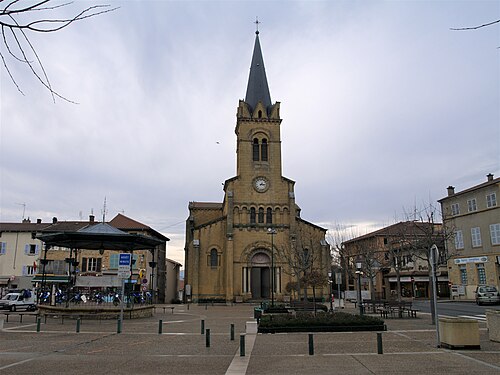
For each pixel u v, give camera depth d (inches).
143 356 544.4
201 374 434.3
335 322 789.9
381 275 2770.7
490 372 426.0
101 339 708.0
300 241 2100.1
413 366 461.4
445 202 2269.9
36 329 839.7
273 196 2191.2
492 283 1918.1
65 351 585.0
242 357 531.2
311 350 547.2
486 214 1988.2
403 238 1843.0
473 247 2048.5
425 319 1026.1
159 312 1440.7
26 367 471.8
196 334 776.9
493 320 628.7
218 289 2084.2
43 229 2305.6
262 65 2421.3
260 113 2289.6
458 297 2101.4
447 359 498.6
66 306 1149.1
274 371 446.0
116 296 1491.1
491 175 2108.8
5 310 1606.8
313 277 1635.1
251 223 2146.9
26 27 184.2
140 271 2082.9
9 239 2261.3
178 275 3452.3
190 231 2534.5
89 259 2242.9
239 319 1131.9
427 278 2564.0
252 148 2245.3
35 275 2046.0
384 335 727.7
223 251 2124.8
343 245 2615.7
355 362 491.2
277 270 2103.8
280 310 1198.3
